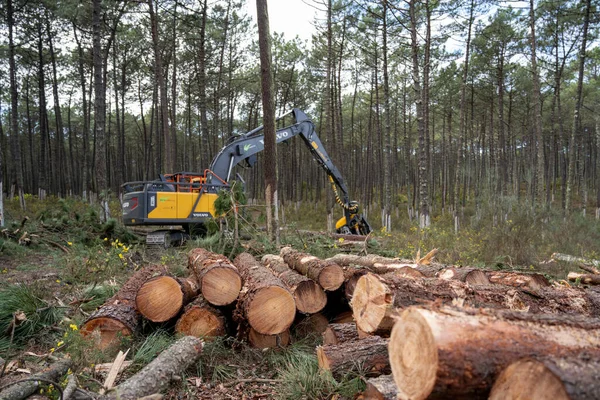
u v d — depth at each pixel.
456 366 1.83
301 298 4.57
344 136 41.22
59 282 6.10
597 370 1.70
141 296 4.21
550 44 20.77
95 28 12.95
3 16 19.36
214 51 26.00
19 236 9.91
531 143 30.72
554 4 18.89
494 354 1.88
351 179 37.69
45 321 4.62
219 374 3.85
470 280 4.24
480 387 1.86
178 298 4.32
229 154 11.60
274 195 8.37
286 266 5.64
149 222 10.23
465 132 27.62
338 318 4.74
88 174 26.56
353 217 13.91
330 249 8.13
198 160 42.44
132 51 28.39
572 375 1.62
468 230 13.19
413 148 40.59
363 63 24.69
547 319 2.15
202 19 19.84
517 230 10.77
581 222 13.09
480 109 30.86
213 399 3.47
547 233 11.91
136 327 4.16
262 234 7.94
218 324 4.32
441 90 27.91
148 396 3.01
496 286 3.78
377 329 3.10
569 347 1.94
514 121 33.34
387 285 3.21
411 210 26.73
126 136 43.81
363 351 3.37
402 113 31.88
